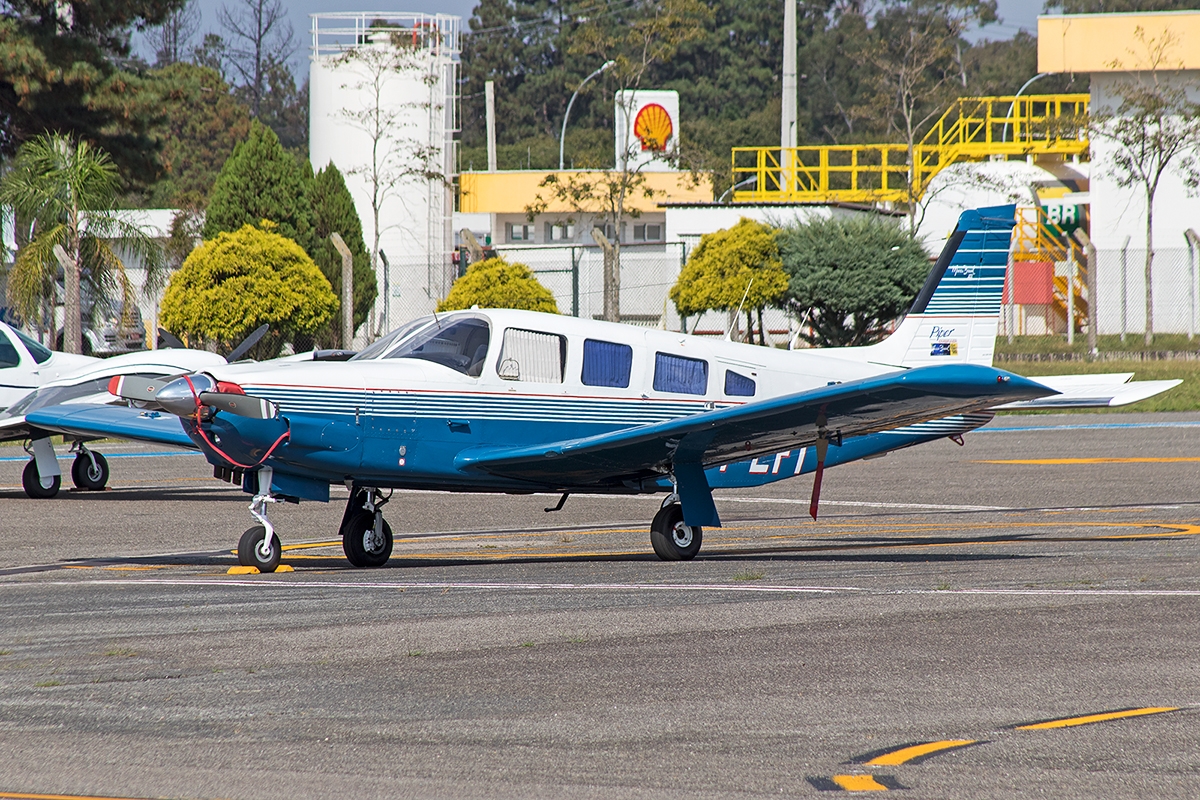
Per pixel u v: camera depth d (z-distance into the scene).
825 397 30.70
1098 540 36.78
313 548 37.12
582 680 19.94
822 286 114.56
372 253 151.88
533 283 107.69
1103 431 75.25
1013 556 33.69
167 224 141.88
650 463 34.56
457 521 43.75
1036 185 152.50
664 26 146.50
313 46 166.38
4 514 45.34
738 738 16.91
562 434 35.03
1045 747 16.44
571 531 41.28
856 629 23.64
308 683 19.80
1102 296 143.75
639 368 36.25
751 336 118.88
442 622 24.39
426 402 33.19
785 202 141.62
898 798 14.62
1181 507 44.34
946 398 30.98
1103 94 150.38
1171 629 23.41
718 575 30.50
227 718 17.92
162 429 48.06
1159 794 14.70
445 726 17.48
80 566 33.22
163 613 25.52
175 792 14.89
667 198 180.38
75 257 87.88
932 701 18.64
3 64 107.38
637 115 180.25
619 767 15.74
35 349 54.28
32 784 15.17
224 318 89.50
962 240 43.97
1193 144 141.50
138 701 18.81
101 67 115.62
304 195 113.50
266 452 31.20
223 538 39.22
